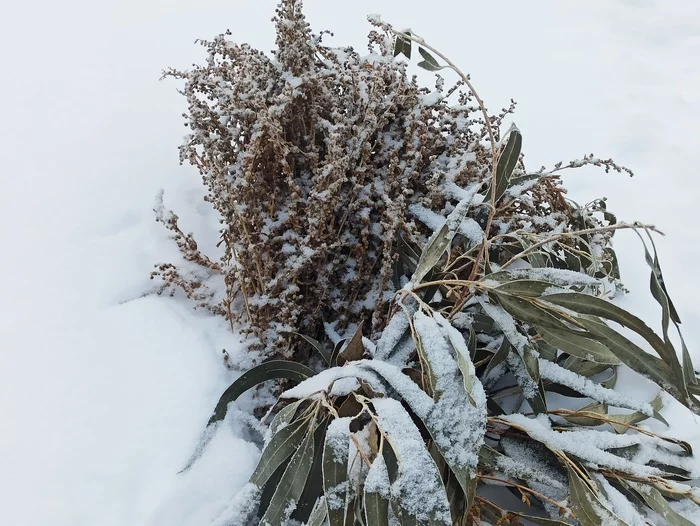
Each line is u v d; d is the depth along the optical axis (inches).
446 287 19.0
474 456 14.8
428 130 22.6
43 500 15.8
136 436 17.3
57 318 20.5
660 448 19.2
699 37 60.7
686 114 46.9
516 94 48.4
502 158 19.2
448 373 15.3
